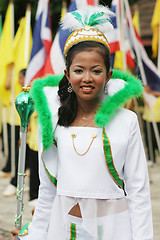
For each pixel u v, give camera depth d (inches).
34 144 224.5
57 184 91.4
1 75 307.1
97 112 88.2
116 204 87.4
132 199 87.5
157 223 199.0
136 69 285.4
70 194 87.8
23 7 542.6
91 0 237.5
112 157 86.3
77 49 85.9
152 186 281.6
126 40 294.7
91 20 89.7
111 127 87.8
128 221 87.4
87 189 86.6
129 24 296.0
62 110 90.4
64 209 88.7
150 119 349.4
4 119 334.0
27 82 249.8
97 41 86.3
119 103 88.2
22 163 101.6
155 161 373.1
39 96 91.7
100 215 86.7
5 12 539.5
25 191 270.5
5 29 313.4
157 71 313.4
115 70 95.0
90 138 87.8
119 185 88.8
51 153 92.3
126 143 87.3
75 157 87.8
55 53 220.7
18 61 293.1
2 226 199.8
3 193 257.1
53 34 519.5
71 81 87.7
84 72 85.7
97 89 86.5
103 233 86.0
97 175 86.6
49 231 90.4
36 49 258.8
